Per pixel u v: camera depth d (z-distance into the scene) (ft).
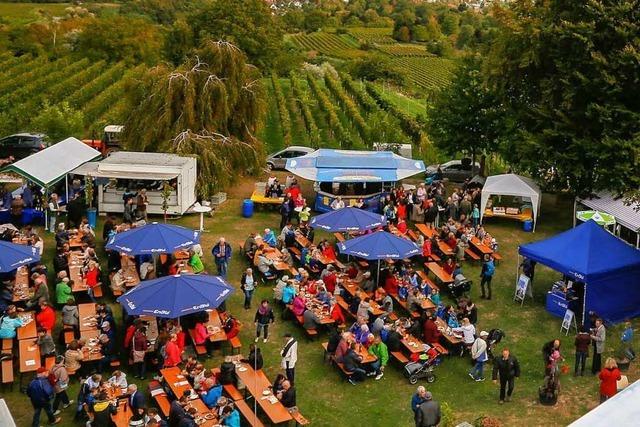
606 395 60.29
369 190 115.24
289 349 64.13
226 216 111.86
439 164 151.74
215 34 259.60
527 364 70.74
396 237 81.46
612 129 98.78
